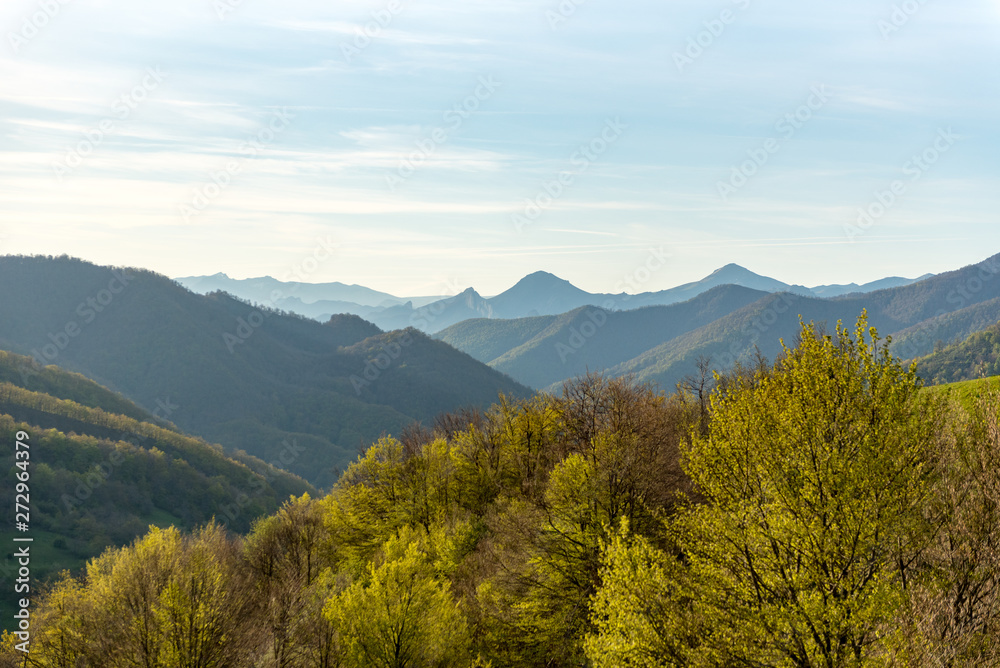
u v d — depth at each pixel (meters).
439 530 32.62
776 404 14.52
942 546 13.41
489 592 25.30
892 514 12.59
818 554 12.76
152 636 20.83
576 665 21.92
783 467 13.78
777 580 12.99
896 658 11.27
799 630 11.86
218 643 21.14
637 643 13.29
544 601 23.53
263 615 23.97
